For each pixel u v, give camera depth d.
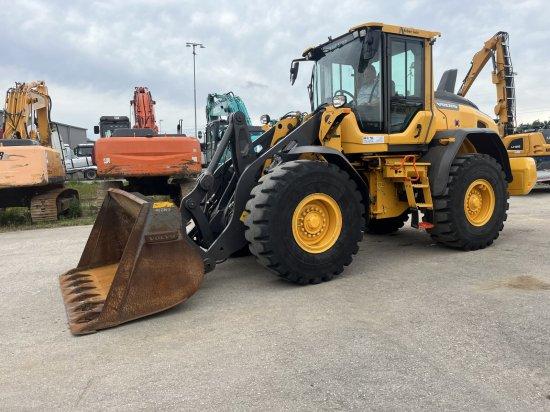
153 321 3.63
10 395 2.59
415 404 2.37
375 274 4.74
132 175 10.70
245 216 4.32
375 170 5.44
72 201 11.17
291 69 6.23
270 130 5.13
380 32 4.98
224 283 4.59
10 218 10.63
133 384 2.67
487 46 13.24
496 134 5.92
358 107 5.26
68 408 2.45
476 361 2.79
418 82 5.52
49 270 5.45
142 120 21.11
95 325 3.46
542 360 2.78
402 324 3.38
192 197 4.56
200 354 3.02
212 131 12.34
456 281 4.37
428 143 5.64
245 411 2.36
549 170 13.12
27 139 10.65
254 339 3.22
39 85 12.34
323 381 2.62
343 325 3.40
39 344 3.28
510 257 5.22
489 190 5.71
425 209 5.55
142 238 3.62
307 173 4.29
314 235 4.47
